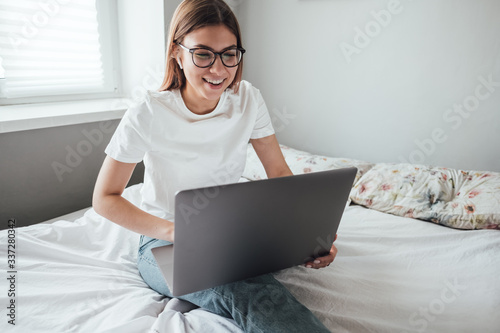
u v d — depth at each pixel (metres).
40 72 1.82
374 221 1.45
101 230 1.29
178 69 0.97
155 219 0.91
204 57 0.87
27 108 1.70
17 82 1.74
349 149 2.10
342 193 0.87
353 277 1.07
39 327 0.82
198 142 1.02
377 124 1.97
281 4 2.08
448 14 1.65
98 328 0.85
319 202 0.84
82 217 1.37
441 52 1.71
